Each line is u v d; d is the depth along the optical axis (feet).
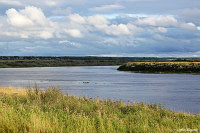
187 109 74.74
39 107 46.34
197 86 151.02
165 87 145.48
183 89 135.44
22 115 33.53
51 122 31.14
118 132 29.99
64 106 50.37
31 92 63.87
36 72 347.15
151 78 222.69
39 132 27.45
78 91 122.31
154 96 105.40
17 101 52.75
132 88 139.74
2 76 256.32
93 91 122.93
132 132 31.37
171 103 86.69
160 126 36.11
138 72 334.65
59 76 252.83
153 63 342.03
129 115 45.44
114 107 55.72
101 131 28.96
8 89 97.25
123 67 387.14
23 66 634.84
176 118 47.21
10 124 28.68
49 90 64.08
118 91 123.54
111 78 222.89
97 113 43.88
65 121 32.94
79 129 28.71
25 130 27.40
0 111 34.40
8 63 653.30
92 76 252.21
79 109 47.93
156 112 53.31
